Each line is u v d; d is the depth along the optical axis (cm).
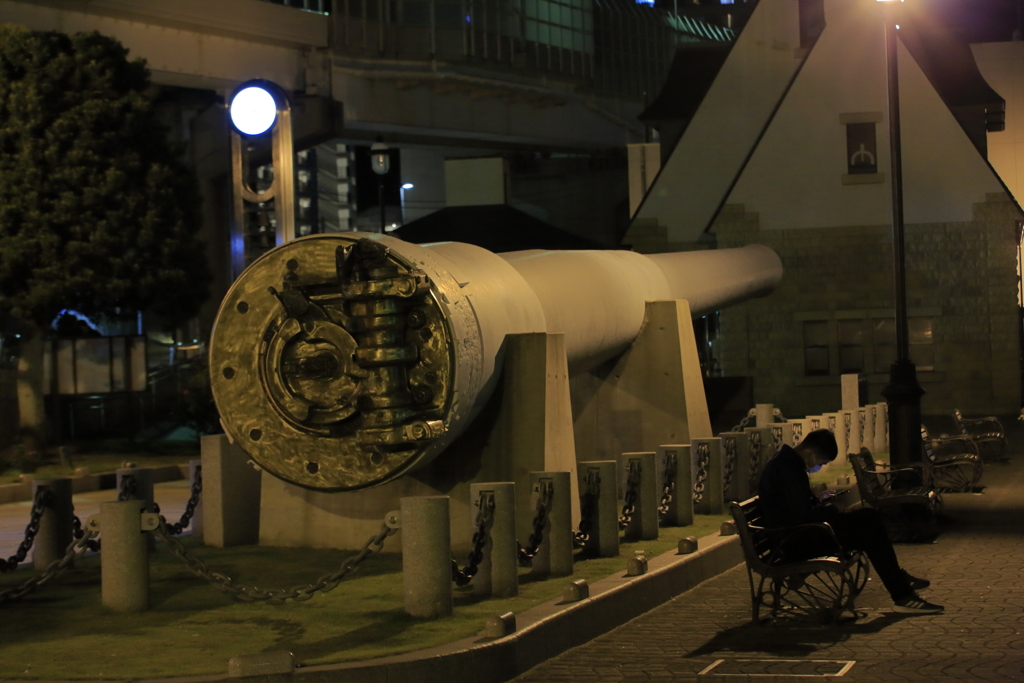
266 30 3719
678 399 1498
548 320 1233
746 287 2281
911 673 721
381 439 948
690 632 862
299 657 708
